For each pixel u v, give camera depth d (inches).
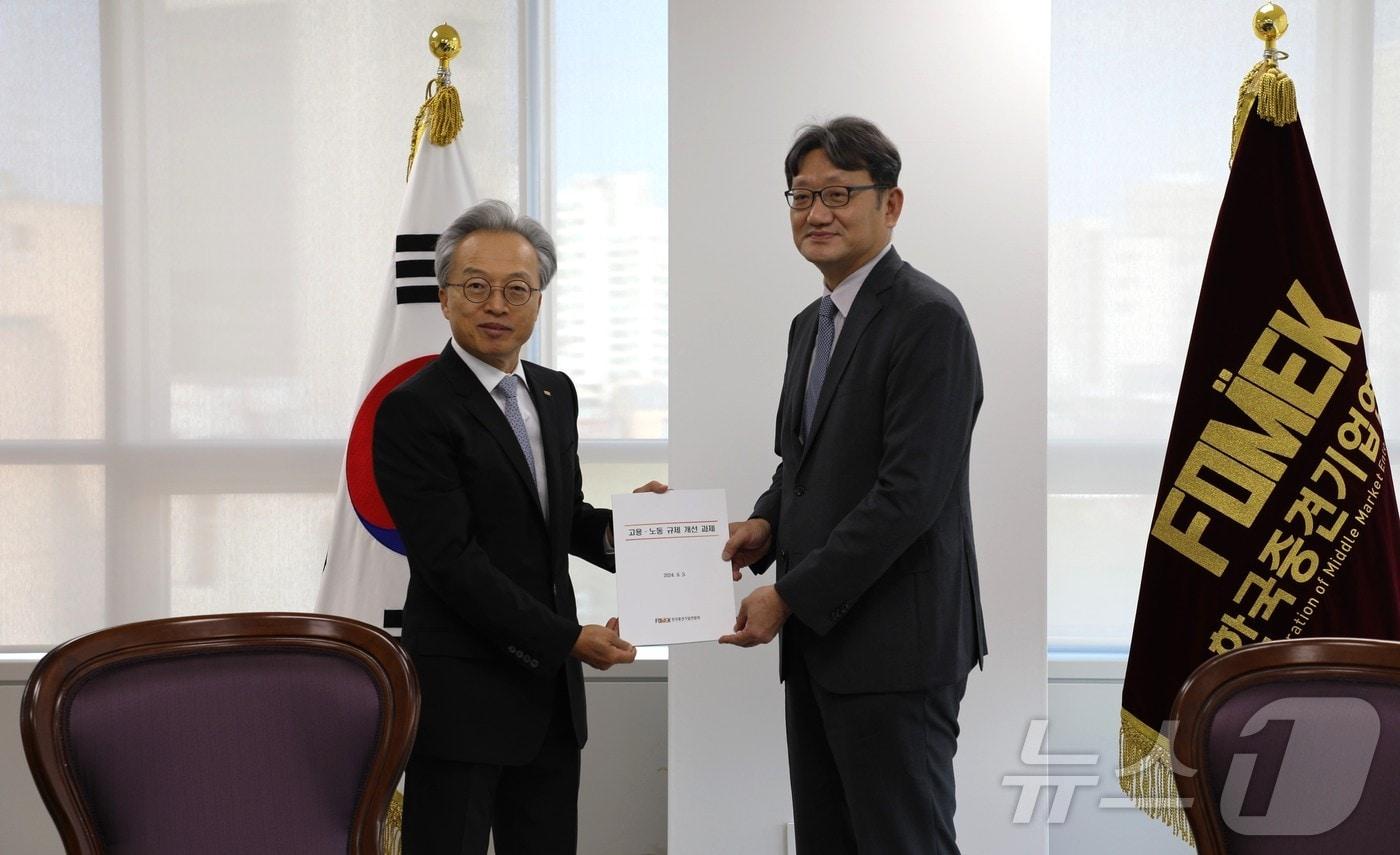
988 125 117.2
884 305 92.4
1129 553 144.9
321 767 74.6
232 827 72.4
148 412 147.6
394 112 146.6
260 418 147.6
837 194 92.0
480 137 146.5
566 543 94.3
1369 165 141.9
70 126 146.8
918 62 117.5
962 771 118.2
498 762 87.4
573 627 87.9
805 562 89.6
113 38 146.3
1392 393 142.6
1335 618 108.2
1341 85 142.0
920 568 91.0
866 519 87.2
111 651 72.4
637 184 148.0
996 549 117.4
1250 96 113.8
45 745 68.3
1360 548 108.3
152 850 70.6
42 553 147.6
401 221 124.9
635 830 141.3
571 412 97.8
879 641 90.1
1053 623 145.9
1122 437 144.8
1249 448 110.0
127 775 70.4
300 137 146.7
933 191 117.6
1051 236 144.9
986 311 117.3
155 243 147.1
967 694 118.0
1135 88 143.9
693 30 118.6
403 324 123.0
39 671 69.9
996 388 117.1
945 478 88.1
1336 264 111.7
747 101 118.6
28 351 147.0
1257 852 68.3
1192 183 143.8
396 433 88.2
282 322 147.1
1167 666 111.8
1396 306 142.3
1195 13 143.1
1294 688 69.4
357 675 76.3
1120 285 144.4
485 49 146.2
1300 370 109.7
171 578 147.7
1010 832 118.0
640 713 141.0
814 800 97.7
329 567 123.2
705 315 119.6
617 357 148.3
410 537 87.7
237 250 147.1
